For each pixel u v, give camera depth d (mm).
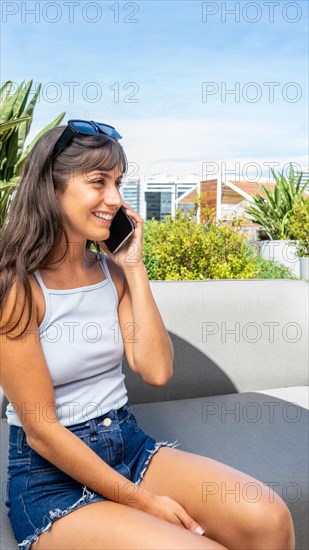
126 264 1691
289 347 2557
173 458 1554
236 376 2480
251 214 9227
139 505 1399
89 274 1593
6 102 4461
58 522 1350
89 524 1305
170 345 1746
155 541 1227
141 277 1693
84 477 1385
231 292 2527
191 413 2236
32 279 1460
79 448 1388
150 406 2307
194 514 1451
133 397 2334
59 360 1468
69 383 1514
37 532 1362
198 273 5363
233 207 10898
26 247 1430
